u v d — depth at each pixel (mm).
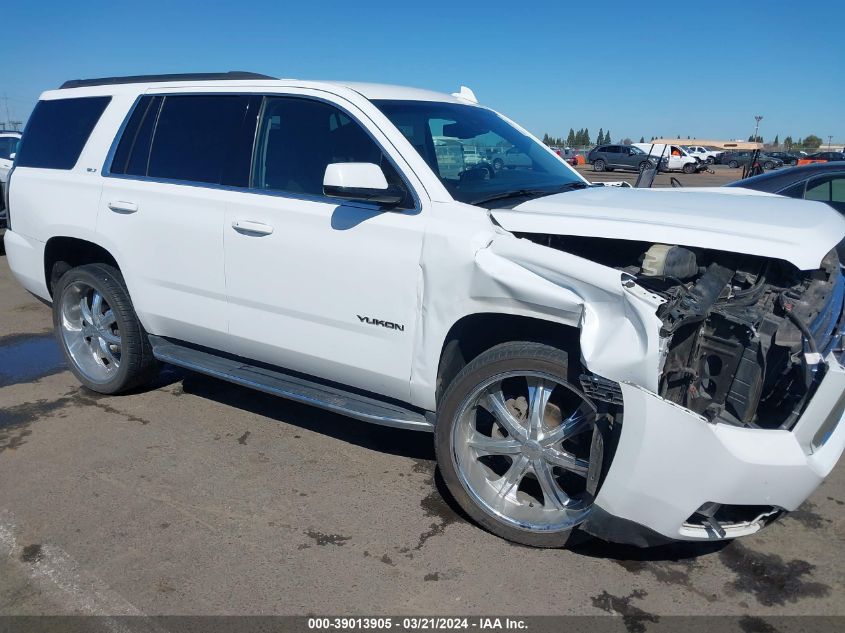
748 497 2492
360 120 3463
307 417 4434
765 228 2779
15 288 8117
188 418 4406
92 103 4562
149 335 4379
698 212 3008
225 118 3900
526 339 3105
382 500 3457
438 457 3182
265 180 3693
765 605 2717
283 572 2896
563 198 3346
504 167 3893
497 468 3445
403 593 2773
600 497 2639
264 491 3531
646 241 2807
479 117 4176
